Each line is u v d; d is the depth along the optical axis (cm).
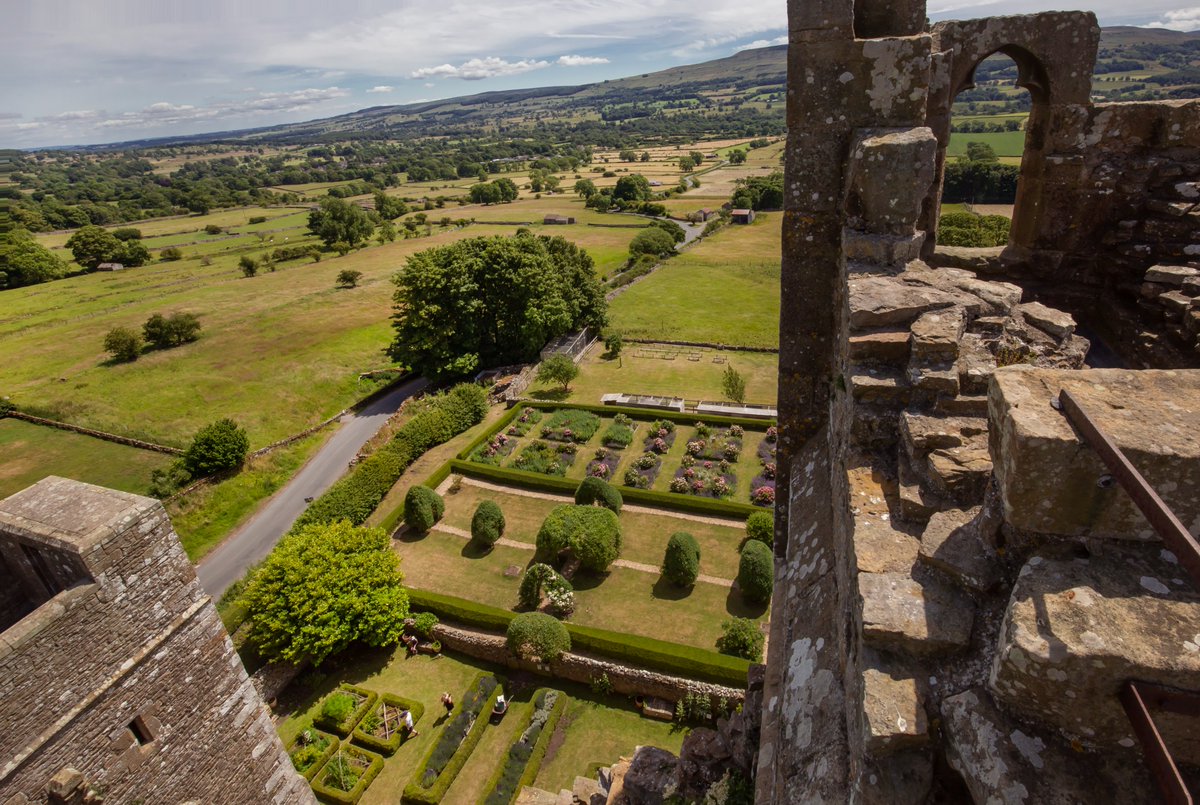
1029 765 339
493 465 3650
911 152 673
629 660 2219
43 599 1134
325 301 7412
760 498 3142
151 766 1136
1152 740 286
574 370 4675
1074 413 354
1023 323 684
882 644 424
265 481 3794
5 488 3866
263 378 5266
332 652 2308
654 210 12694
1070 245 1079
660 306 6850
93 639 1038
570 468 3631
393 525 3116
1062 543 376
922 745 392
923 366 565
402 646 2464
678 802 929
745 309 6631
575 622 2484
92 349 6022
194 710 1203
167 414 4697
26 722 963
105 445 4316
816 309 866
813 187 806
